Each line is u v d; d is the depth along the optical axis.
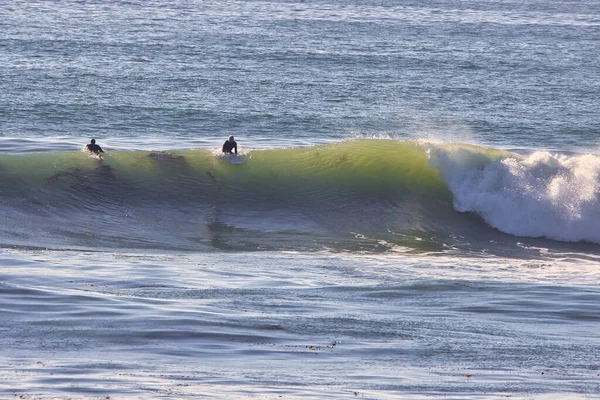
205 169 98.00
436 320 52.72
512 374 42.28
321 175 98.94
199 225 88.94
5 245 76.38
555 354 46.19
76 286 58.16
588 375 42.66
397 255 83.25
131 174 95.25
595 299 59.75
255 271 69.62
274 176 98.31
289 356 43.84
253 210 93.06
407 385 39.66
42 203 88.31
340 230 90.69
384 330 49.72
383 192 97.25
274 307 54.22
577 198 92.62
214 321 49.44
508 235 91.75
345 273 71.31
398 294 60.56
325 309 54.53
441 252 85.38
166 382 38.31
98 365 40.69
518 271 76.12
